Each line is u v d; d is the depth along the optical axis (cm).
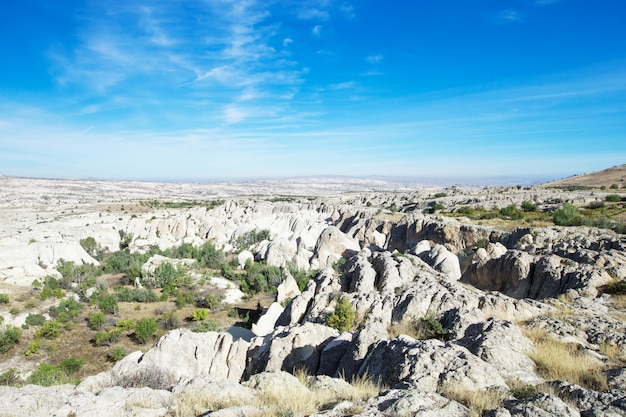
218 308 6072
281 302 4906
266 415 910
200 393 1041
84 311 5875
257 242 10444
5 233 8925
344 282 3453
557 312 2119
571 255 3469
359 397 1077
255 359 2212
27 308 5641
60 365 3947
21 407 891
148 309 6075
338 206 11462
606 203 7462
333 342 1917
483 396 985
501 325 1527
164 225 12050
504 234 5547
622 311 2272
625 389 1123
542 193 9719
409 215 7869
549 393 992
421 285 2653
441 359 1209
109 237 10975
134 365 1559
